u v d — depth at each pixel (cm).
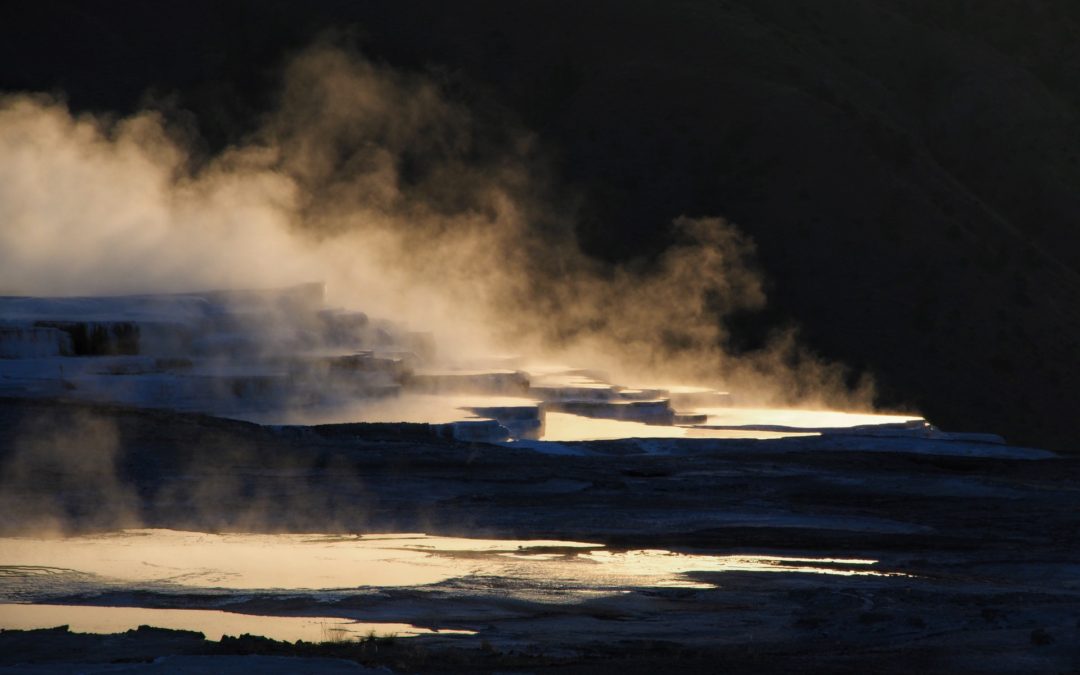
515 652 5084
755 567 7512
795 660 5034
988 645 5406
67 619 5575
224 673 4331
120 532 8038
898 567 7731
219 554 7338
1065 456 15338
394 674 4422
